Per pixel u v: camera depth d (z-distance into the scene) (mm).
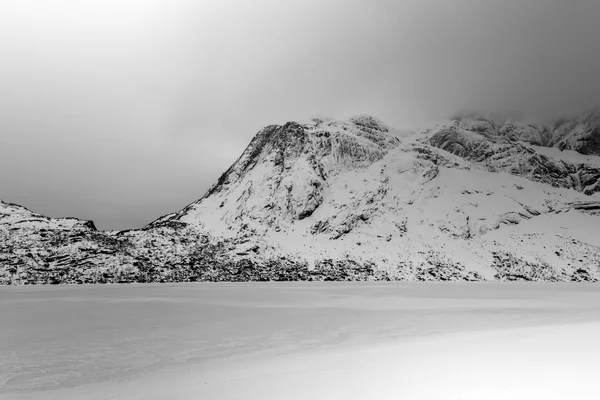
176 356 25609
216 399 15688
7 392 19281
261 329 34469
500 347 22625
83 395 18281
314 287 85875
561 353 20234
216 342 29625
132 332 33656
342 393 15227
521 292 72500
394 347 25203
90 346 28672
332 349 26016
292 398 15078
